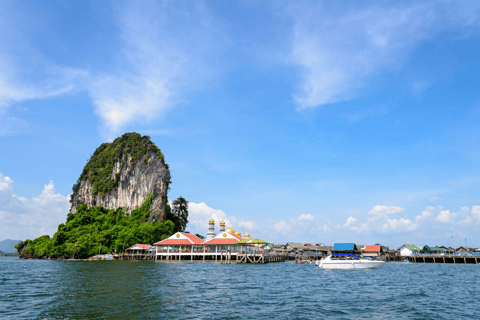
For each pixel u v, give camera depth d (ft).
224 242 339.36
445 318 77.30
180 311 82.58
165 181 593.42
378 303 96.68
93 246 457.68
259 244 382.83
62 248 471.21
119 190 644.69
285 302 97.09
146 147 651.25
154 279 155.53
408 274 202.49
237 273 195.72
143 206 572.10
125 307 86.94
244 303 94.68
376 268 255.09
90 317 76.02
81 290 117.60
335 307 90.17
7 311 81.97
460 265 315.78
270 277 174.19
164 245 360.28
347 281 158.92
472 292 120.67
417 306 92.17
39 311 81.97
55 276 171.83
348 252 378.32
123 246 446.19
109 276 171.32
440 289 128.98
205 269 227.61
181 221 605.31
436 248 454.40
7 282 143.13
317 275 191.62
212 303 93.86
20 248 578.25
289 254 467.52
